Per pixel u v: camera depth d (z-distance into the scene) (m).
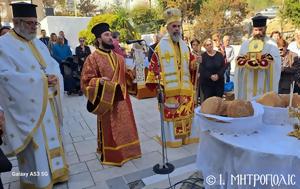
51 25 12.33
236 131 1.65
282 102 1.85
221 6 14.81
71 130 4.86
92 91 3.16
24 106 2.61
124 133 3.42
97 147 3.88
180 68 3.73
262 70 3.56
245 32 13.63
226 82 6.17
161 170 2.93
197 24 14.93
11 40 2.63
